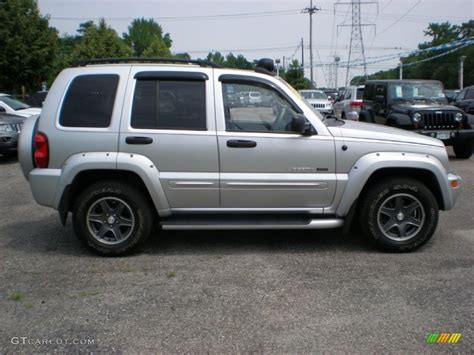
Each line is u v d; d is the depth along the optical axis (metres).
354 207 5.01
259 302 3.93
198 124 4.88
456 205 6.97
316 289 4.17
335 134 4.95
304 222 4.97
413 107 10.95
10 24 25.33
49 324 3.61
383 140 4.98
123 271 4.62
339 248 5.24
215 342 3.35
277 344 3.32
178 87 4.91
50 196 4.88
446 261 4.80
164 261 4.88
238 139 4.85
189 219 4.99
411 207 5.03
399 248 5.03
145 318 3.69
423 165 4.94
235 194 4.94
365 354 3.19
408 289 4.14
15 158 12.37
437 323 3.57
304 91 26.12
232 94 4.95
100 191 4.88
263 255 5.04
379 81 12.82
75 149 4.83
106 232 4.99
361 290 4.14
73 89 4.90
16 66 25.61
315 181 4.93
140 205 4.91
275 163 4.90
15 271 4.63
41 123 4.89
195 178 4.87
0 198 7.80
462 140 10.81
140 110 4.88
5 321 3.66
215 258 4.95
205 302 3.94
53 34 27.27
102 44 40.69
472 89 16.69
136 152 4.84
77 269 4.68
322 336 3.41
